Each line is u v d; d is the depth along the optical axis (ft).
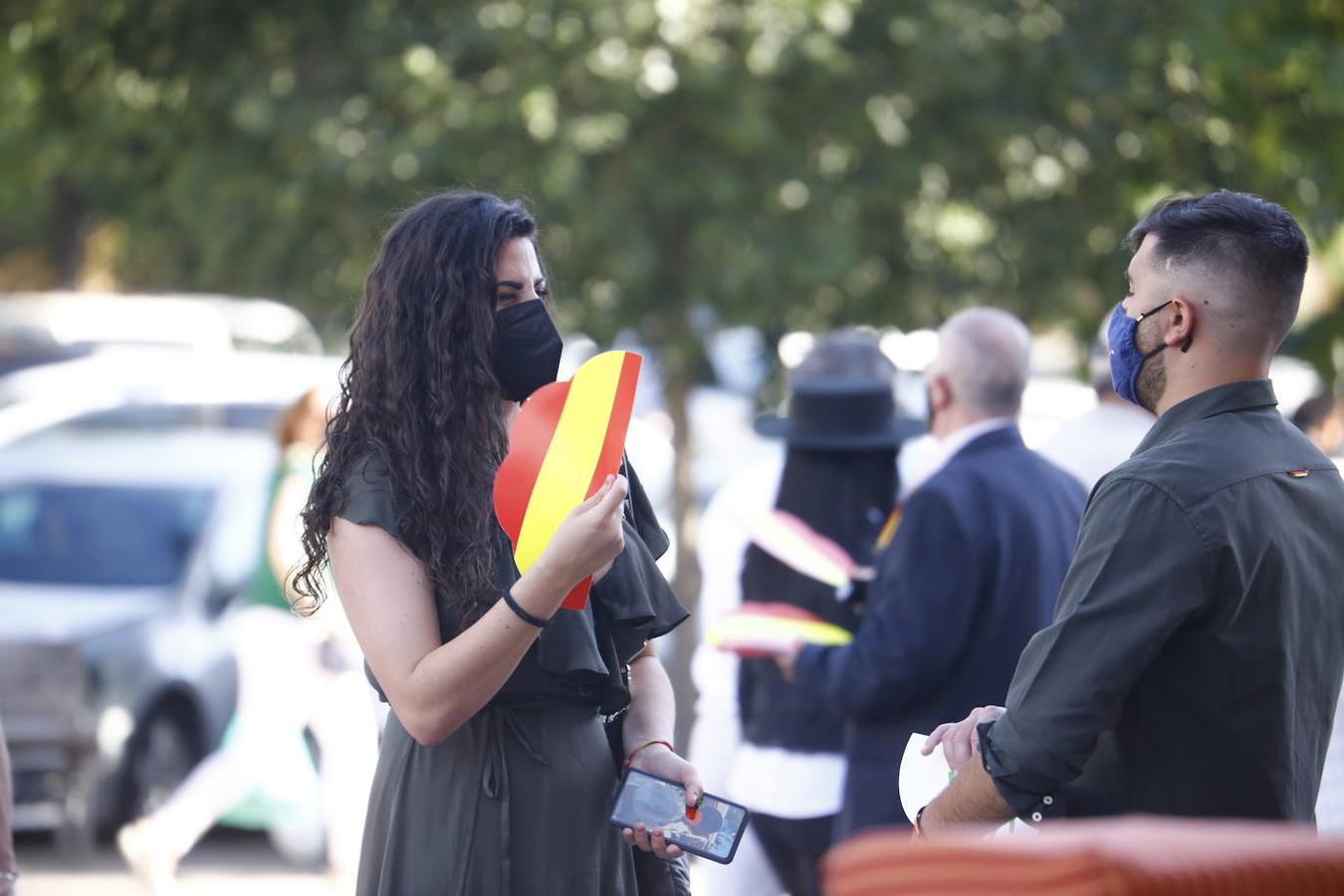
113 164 86.94
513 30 73.36
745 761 48.42
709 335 81.71
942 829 29.53
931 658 41.88
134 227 98.89
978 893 17.07
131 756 84.84
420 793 29.45
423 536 28.76
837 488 49.83
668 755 31.73
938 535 42.32
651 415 110.01
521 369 30.30
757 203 75.66
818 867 47.16
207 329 119.65
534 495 27.68
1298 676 28.55
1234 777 28.07
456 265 29.89
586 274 77.51
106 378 100.12
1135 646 27.66
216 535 91.71
